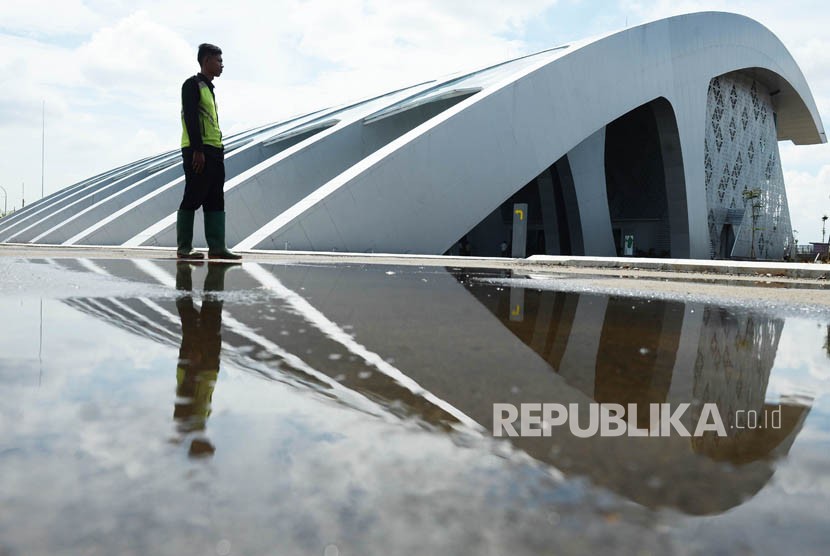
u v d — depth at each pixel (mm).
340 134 20281
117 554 369
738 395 1015
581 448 666
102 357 1176
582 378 1128
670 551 400
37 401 812
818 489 545
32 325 1624
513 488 530
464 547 395
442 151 17094
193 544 391
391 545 394
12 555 359
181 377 1006
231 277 4148
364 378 1047
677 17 29312
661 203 38625
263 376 1034
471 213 17859
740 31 35688
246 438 668
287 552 378
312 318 1989
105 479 522
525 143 19547
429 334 1729
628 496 514
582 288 4297
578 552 392
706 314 2631
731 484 556
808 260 54750
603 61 23484
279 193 18328
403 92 28109
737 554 398
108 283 3264
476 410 842
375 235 15617
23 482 509
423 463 597
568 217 26766
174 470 555
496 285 4367
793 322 2381
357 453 626
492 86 19406
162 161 33375
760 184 46375
